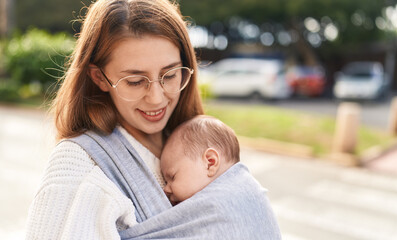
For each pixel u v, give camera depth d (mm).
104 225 951
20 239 3359
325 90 20359
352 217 4152
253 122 8188
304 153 6527
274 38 22562
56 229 945
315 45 22391
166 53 1049
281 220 4043
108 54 1028
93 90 1163
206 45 24812
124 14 1011
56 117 1148
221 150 1232
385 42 22250
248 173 1230
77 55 1093
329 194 4824
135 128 1219
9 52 12031
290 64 22297
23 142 6590
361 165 6125
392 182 5375
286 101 14969
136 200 1054
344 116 6402
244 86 14266
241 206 1082
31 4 22062
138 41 1008
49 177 1000
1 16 15023
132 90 1054
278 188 5004
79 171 1015
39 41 11797
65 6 22141
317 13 18656
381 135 8219
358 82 14695
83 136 1091
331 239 3646
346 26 19672
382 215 4219
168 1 1157
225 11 19969
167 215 1030
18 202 4113
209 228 1021
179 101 1364
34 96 12180
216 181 1141
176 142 1244
